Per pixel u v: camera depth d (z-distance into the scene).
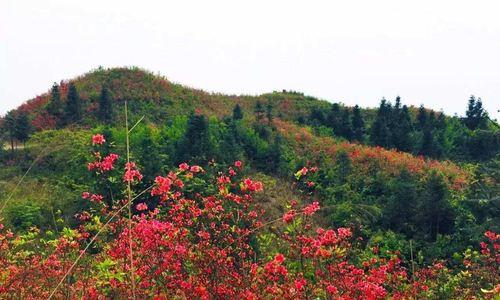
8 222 11.26
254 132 27.28
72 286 4.39
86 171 14.77
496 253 7.87
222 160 19.28
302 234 4.66
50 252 5.86
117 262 4.20
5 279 4.44
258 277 4.49
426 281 7.73
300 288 4.15
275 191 18.89
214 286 4.22
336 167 23.53
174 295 4.05
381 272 5.58
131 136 21.19
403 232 14.45
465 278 7.43
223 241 4.73
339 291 4.46
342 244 5.08
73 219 9.87
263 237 6.06
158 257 4.15
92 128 25.28
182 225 4.68
